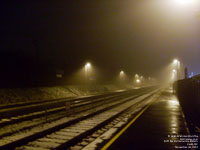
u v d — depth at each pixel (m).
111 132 8.69
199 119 9.44
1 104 19.69
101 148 6.46
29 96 25.25
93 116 13.47
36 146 6.99
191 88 11.75
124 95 30.03
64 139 7.80
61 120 11.62
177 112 14.17
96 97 23.73
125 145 6.72
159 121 10.88
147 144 6.80
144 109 15.81
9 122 10.52
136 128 9.23
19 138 7.58
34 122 11.23
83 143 7.48
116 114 13.08
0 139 7.63
